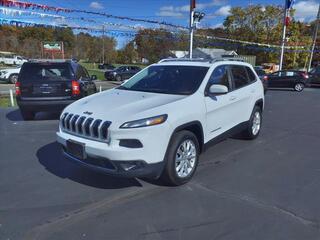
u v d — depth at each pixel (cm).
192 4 1430
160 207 414
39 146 681
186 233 356
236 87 637
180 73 564
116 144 415
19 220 384
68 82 909
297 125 936
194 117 484
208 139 538
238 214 398
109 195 448
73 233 356
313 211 408
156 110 439
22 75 907
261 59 6356
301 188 478
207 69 559
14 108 1184
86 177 509
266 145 702
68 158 470
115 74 3359
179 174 470
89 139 439
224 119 585
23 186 479
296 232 359
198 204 423
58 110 926
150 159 423
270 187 480
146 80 579
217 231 361
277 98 1716
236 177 516
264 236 351
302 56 5928
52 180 500
